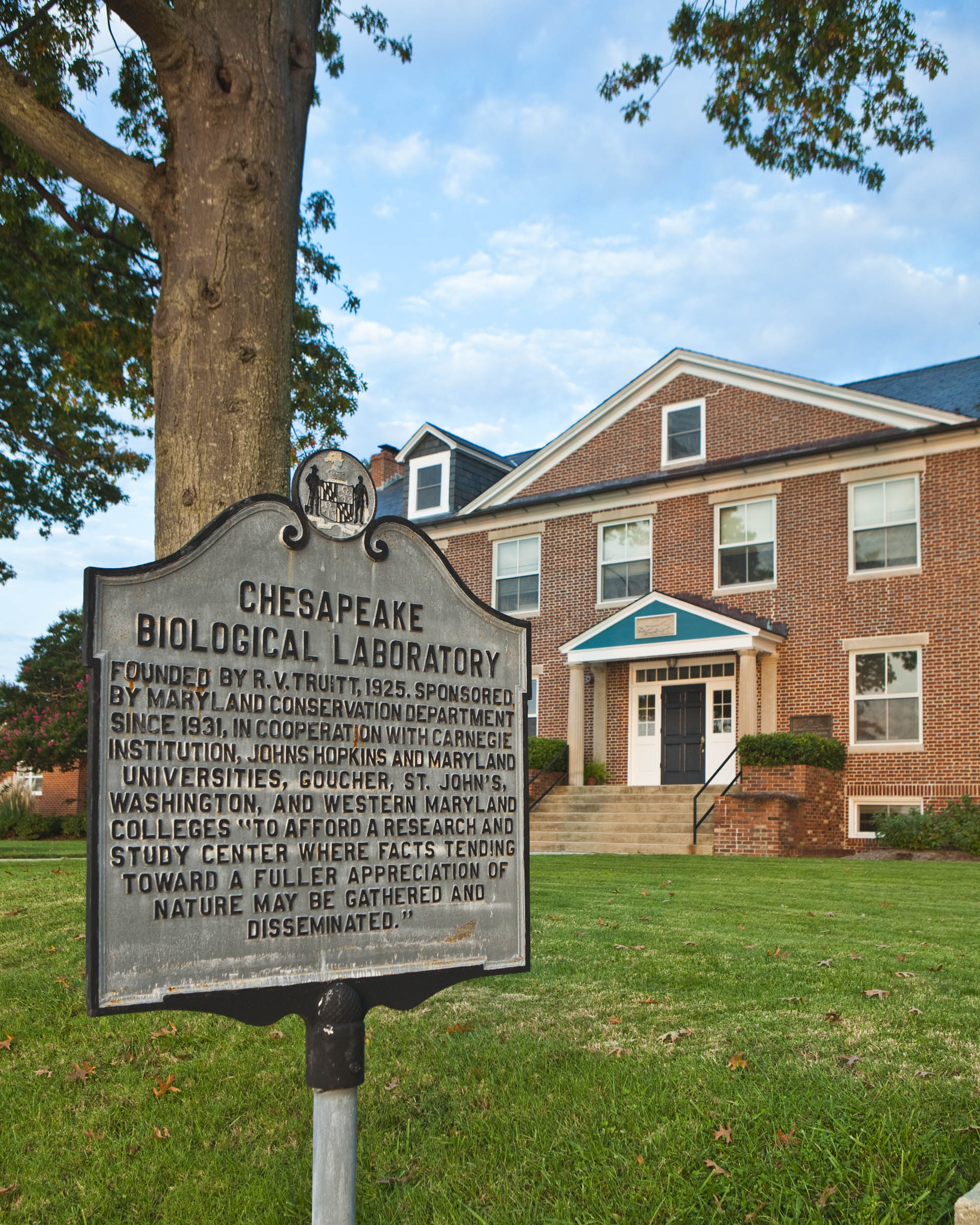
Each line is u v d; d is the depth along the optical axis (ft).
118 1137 14.21
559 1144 13.01
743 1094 13.84
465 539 83.25
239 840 10.93
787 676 65.72
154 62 19.95
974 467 60.29
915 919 28.43
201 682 10.93
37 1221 12.08
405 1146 13.44
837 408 66.28
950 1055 15.33
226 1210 12.14
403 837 12.03
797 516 66.69
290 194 20.20
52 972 22.18
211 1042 17.69
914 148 36.86
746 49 35.40
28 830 81.82
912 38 34.47
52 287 39.86
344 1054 10.77
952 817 56.75
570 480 78.64
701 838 60.03
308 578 11.75
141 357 37.42
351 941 11.46
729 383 71.36
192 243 19.39
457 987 20.63
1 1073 16.55
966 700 59.11
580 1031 17.37
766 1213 11.09
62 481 66.59
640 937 25.27
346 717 11.82
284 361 19.75
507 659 13.16
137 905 10.23
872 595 63.16
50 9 31.71
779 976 20.70
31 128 21.01
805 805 58.49
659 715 71.87
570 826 65.31
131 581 10.66
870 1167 11.55
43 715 92.79
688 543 71.26
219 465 18.76
